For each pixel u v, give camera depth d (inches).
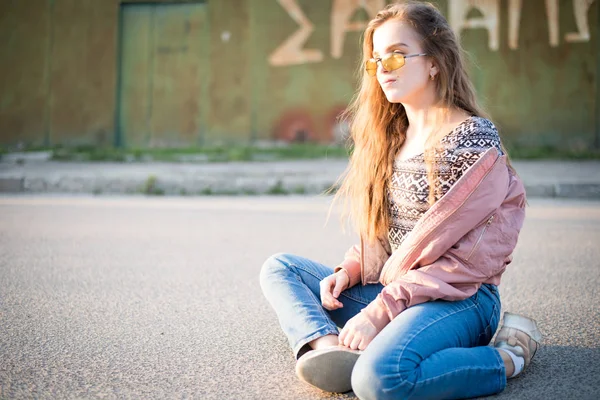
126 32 526.0
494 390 74.9
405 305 76.7
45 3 526.9
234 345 98.3
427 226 76.4
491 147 77.3
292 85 514.9
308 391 79.3
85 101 528.1
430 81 83.6
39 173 357.7
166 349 96.1
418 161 82.3
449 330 74.5
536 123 497.7
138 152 458.6
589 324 107.4
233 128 520.1
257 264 163.0
